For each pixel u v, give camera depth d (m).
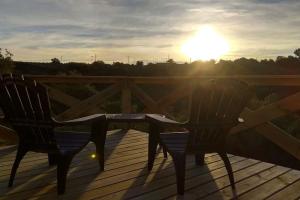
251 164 3.23
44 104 2.42
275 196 2.51
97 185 2.68
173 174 2.96
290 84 3.34
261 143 5.38
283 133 3.40
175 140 2.82
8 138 4.05
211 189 2.63
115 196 2.47
